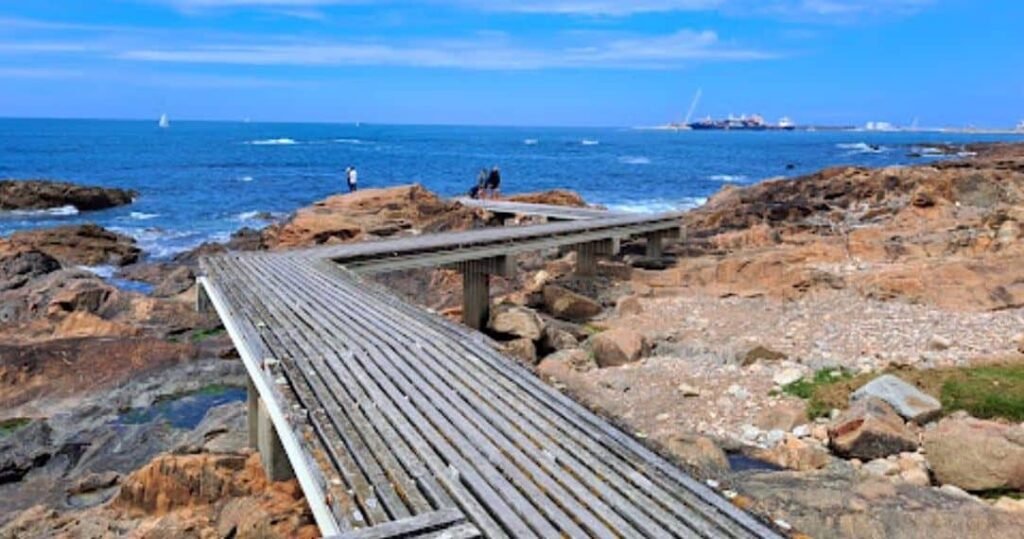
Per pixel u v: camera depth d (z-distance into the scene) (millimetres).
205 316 21078
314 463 7426
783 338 18594
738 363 16984
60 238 30719
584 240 24625
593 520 6434
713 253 29172
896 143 172250
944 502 9789
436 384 9438
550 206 32594
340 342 11195
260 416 11156
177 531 10000
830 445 12445
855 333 18469
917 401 13094
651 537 6223
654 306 22484
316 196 56438
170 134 182625
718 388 15305
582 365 17500
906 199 36125
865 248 26797
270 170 80625
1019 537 9047
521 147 151375
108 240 32312
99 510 11203
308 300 13852
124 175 72000
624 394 15383
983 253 25078
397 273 24516
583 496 6801
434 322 12328
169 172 76188
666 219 28734
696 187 67250
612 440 7918
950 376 14211
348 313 12891
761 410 14188
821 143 181125
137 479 11148
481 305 21094
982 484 10891
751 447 12797
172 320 20891
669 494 6875
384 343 11156
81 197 48344
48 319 20312
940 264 23078
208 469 11031
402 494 6805
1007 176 35750
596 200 55656
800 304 21531
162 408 16188
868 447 11992
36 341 18656
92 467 13836
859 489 10133
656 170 87875
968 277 21609
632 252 29891
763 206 35406
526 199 36812
